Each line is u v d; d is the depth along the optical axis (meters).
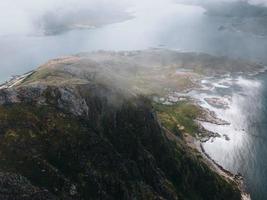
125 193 181.25
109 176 180.38
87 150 182.25
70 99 197.25
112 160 187.25
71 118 190.38
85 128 189.88
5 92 185.00
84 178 172.62
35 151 168.88
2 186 151.25
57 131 181.25
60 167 171.00
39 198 154.75
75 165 174.62
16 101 185.75
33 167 162.50
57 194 160.62
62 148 176.50
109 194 176.50
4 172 155.38
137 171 197.25
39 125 179.75
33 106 187.25
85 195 168.25
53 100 194.25
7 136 169.25
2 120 175.12
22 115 180.12
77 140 182.25
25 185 155.38
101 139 191.50
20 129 174.12
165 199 197.25
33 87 194.38
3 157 161.12
